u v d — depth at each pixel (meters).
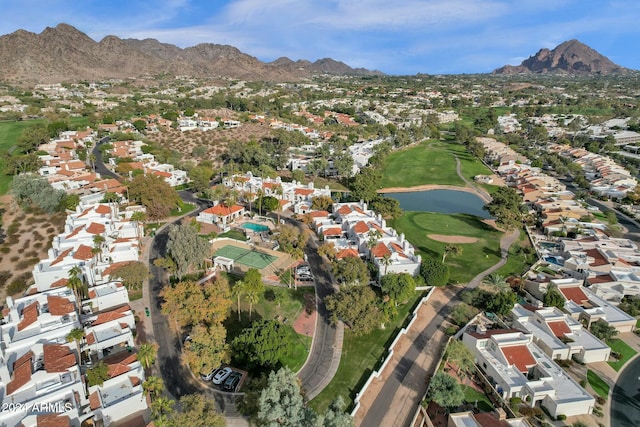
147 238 140.25
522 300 110.69
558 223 160.25
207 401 65.88
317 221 148.62
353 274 102.81
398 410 73.31
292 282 113.75
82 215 129.62
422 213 180.62
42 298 90.25
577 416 74.88
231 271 118.81
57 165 192.00
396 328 96.69
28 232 133.62
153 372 79.12
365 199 173.88
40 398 63.75
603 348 89.31
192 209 172.12
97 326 84.69
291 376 66.75
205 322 89.69
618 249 137.50
